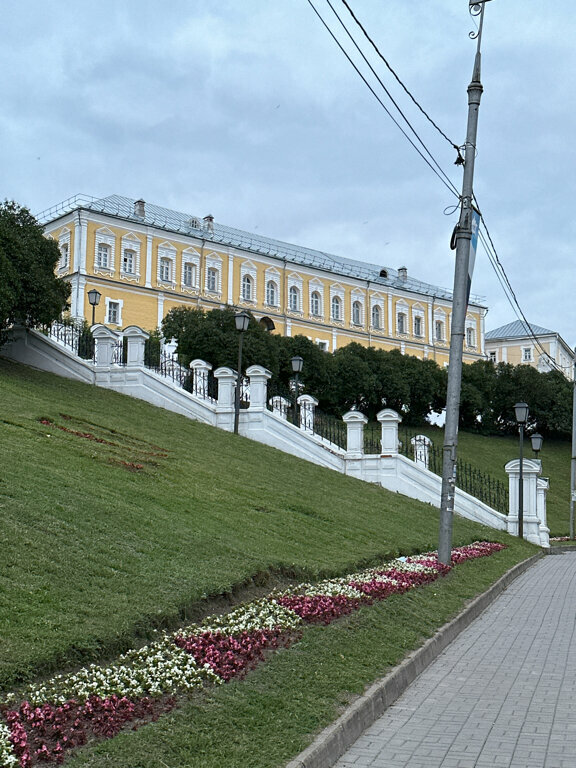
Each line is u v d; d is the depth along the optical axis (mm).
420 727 6801
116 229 63688
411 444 27141
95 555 8852
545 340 100062
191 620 8195
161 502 12562
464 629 11367
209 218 73250
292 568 11016
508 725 6879
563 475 54594
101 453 15102
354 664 7824
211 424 25125
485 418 62625
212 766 5082
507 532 25828
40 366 26781
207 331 41344
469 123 16250
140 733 5344
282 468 21078
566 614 12836
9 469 11312
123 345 27359
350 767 5805
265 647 7672
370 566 13250
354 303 81375
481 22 16234
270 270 74312
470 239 16188
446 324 89750
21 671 5750
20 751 4762
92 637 6605
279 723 5996
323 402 52344
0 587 7129
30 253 26297
